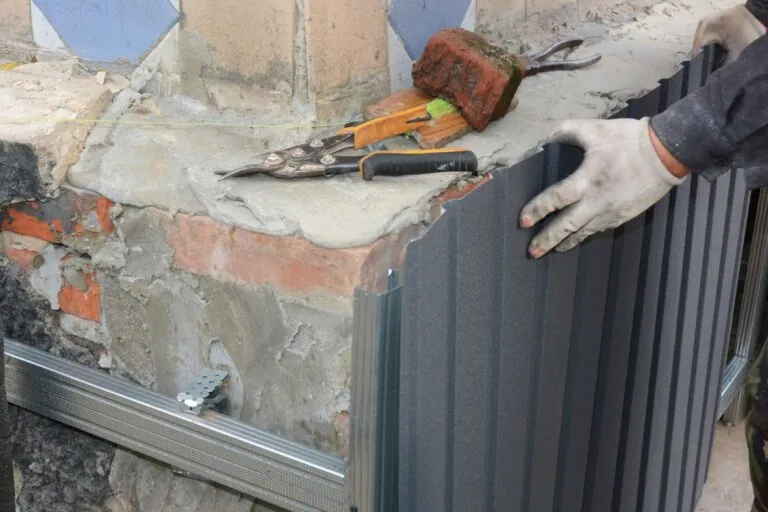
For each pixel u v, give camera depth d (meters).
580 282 1.34
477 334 1.09
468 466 1.15
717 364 2.06
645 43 1.93
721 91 1.07
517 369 1.21
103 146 1.34
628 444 1.65
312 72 1.33
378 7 1.42
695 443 2.03
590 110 1.54
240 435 1.19
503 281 1.12
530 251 1.16
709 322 1.92
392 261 1.13
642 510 1.81
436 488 1.08
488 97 1.38
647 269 1.51
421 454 1.02
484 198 1.02
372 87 1.46
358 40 1.40
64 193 1.30
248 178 1.22
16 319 1.47
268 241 1.15
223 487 1.36
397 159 1.21
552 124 1.47
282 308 1.18
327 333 1.16
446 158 1.24
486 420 1.17
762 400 1.42
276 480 1.18
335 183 1.22
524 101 1.57
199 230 1.21
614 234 1.39
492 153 1.35
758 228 2.10
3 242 1.41
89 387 1.31
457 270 1.00
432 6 1.55
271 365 1.23
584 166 1.13
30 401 1.40
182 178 1.24
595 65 1.77
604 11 2.10
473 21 1.69
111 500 1.49
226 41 1.39
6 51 1.63
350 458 1.00
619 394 1.58
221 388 1.30
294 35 1.32
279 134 1.35
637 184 1.13
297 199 1.17
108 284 1.34
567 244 1.18
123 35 1.48
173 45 1.44
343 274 1.10
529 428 1.30
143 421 1.27
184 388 1.35
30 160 1.26
